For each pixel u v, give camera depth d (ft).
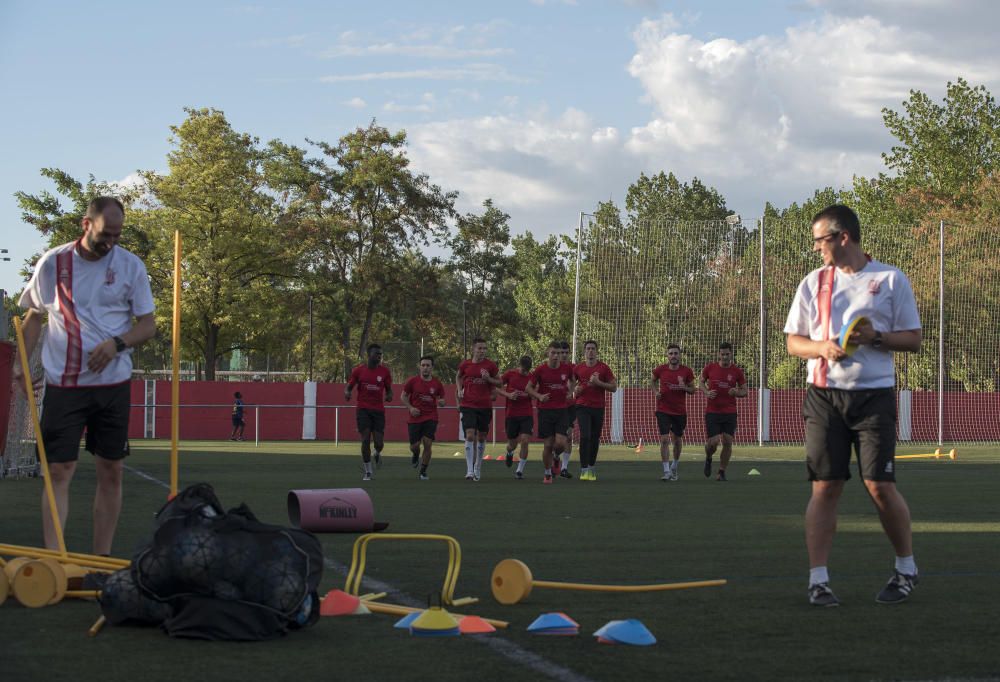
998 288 121.49
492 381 58.34
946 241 122.21
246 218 158.71
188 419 131.64
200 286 156.87
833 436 19.02
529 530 32.14
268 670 13.50
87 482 51.08
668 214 304.09
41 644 14.89
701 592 20.36
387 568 23.43
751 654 14.76
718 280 111.65
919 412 120.67
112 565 19.25
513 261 220.84
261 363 263.70
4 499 39.99
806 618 17.60
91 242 21.06
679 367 59.26
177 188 156.97
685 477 61.93
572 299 269.03
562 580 21.93
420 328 191.52
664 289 111.14
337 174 183.01
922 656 14.70
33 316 21.50
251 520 16.56
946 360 121.08
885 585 20.81
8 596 18.24
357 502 31.40
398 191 181.16
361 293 180.45
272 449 98.78
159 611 15.92
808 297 19.79
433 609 16.07
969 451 100.32
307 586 15.79
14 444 52.95
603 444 110.52
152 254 160.76
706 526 33.47
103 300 21.25
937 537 30.45
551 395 57.88
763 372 108.58
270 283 172.04
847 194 213.87
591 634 16.11
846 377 18.88
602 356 110.52
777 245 112.27
